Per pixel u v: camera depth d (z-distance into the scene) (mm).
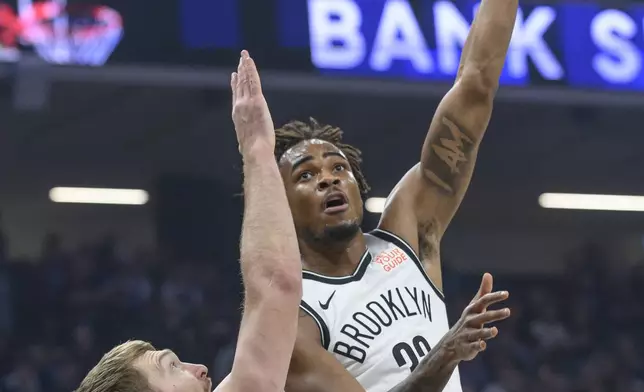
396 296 5824
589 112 21484
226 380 4406
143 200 24594
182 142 22156
